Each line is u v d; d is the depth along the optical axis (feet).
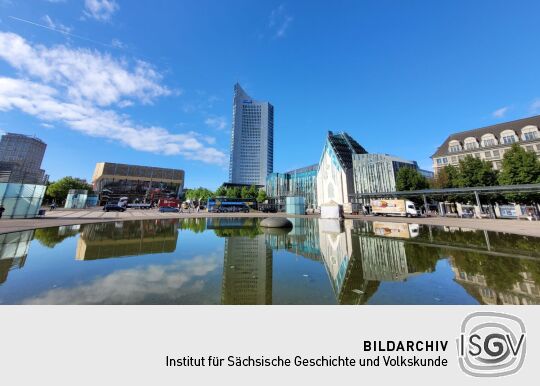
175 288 17.84
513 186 86.89
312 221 90.99
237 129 432.66
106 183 322.55
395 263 26.45
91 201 232.94
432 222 82.02
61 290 17.10
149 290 17.35
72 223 62.80
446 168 139.85
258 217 113.91
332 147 185.47
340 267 24.63
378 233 53.67
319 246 37.04
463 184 123.85
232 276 21.04
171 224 72.43
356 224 77.15
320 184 201.05
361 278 20.95
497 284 19.27
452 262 26.71
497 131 154.10
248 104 444.55
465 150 160.15
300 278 20.74
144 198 327.26
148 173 353.92
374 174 201.87
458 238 45.01
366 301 15.88
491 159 149.48
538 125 138.62
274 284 19.10
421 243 39.91
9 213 71.31
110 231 51.52
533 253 31.24
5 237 39.27
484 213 119.03
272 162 439.22
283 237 46.85
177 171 375.86
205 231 56.08
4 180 70.79
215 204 192.34
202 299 15.85
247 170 419.95
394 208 117.19
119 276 20.59
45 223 59.82
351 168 203.21
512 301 15.76
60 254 28.78
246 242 40.40
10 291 16.75
